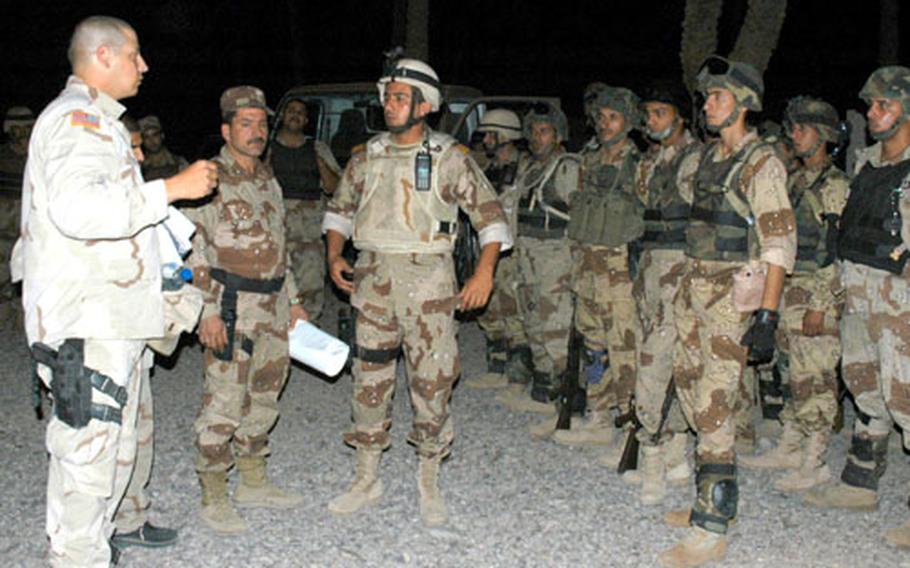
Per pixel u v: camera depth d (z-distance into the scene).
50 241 3.13
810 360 4.74
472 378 6.61
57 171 3.00
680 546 3.93
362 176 4.33
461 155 4.21
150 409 3.89
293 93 8.86
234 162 4.14
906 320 4.12
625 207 4.89
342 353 4.25
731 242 3.81
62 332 3.13
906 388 4.15
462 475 4.87
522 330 6.19
